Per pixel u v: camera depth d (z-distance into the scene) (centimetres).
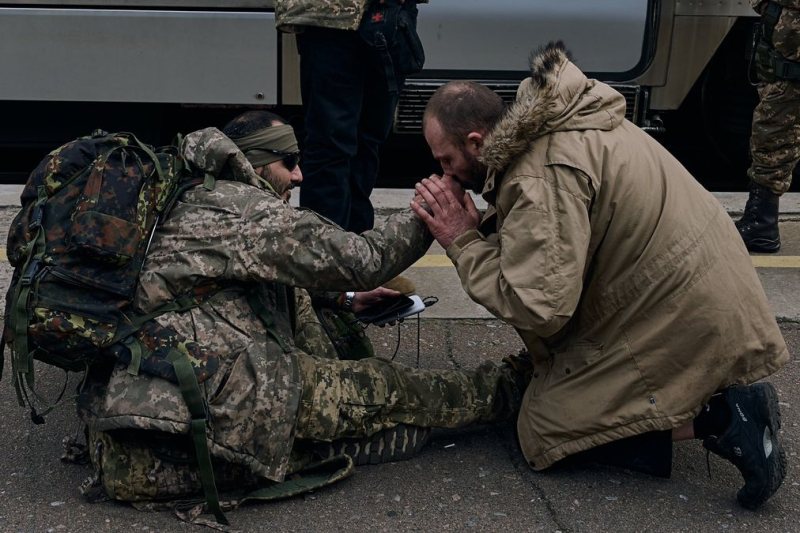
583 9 474
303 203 340
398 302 265
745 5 478
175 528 216
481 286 221
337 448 241
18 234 216
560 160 211
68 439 250
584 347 231
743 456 219
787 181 404
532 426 237
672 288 217
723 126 564
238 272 218
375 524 219
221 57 459
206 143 226
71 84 461
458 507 227
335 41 319
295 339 261
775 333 226
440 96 226
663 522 221
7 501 226
